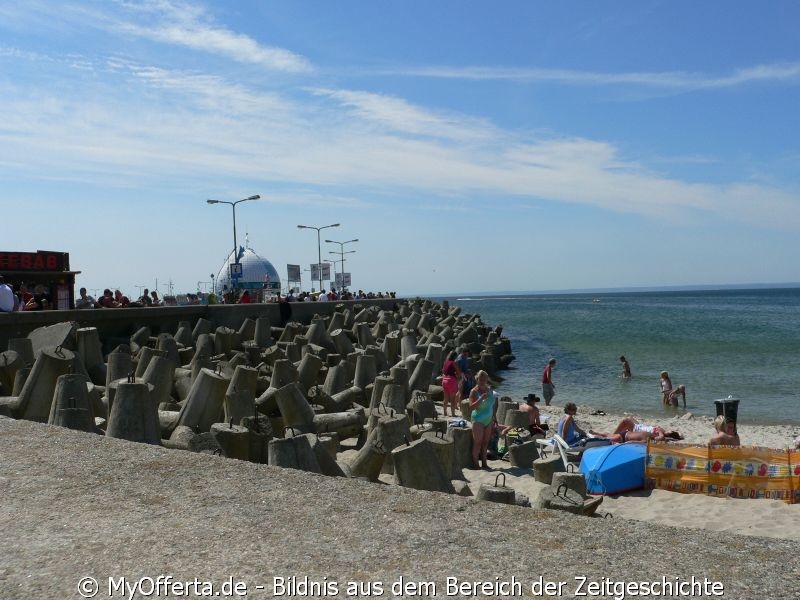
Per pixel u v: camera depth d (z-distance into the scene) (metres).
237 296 47.81
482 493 9.48
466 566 5.27
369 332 33.62
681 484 12.34
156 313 29.33
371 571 5.16
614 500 12.09
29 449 8.12
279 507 6.40
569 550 5.60
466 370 20.58
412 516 6.23
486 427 14.27
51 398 13.83
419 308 60.19
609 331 68.88
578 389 31.14
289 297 47.84
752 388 31.00
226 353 25.47
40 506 6.41
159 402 14.95
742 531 10.45
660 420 22.48
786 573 5.29
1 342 20.69
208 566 5.21
